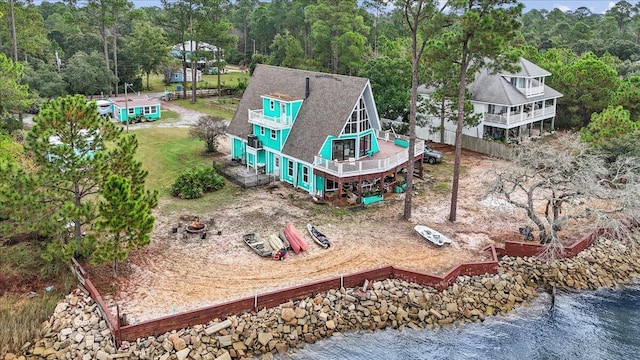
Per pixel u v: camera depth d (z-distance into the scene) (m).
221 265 32.66
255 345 26.58
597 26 139.25
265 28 121.62
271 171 48.69
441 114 58.84
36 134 28.45
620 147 43.09
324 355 26.77
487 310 30.91
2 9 71.62
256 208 41.59
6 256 31.59
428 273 31.86
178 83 101.94
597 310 31.77
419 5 35.34
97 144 30.84
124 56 89.81
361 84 42.97
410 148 38.56
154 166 51.44
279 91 49.38
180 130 65.56
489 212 41.88
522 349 28.09
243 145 51.22
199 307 27.92
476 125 56.56
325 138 42.91
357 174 41.59
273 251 33.97
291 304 29.05
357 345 27.66
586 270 35.12
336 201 42.88
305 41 103.25
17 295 28.80
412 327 29.20
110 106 70.62
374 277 31.58
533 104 60.88
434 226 39.00
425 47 39.84
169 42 91.06
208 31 83.19
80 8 80.94
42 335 25.97
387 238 36.78
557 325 30.22
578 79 64.88
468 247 35.88
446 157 56.34
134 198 29.52
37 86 69.44
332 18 84.06
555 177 35.97
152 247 34.72
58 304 27.89
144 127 66.69
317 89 46.38
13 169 28.45
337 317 28.94
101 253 28.31
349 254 34.38
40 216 29.23
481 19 33.72
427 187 47.12
